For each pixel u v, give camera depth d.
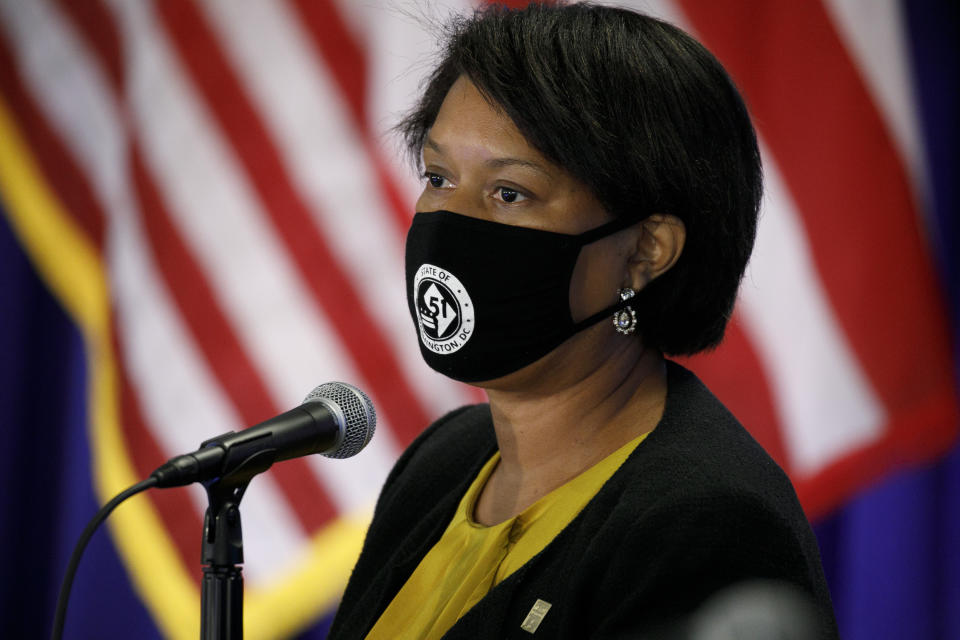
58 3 13.30
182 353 12.12
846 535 12.57
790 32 11.19
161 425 12.16
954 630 12.38
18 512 14.07
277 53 12.07
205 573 4.58
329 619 12.94
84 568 13.89
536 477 5.32
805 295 11.15
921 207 11.13
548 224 4.95
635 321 5.15
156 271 12.18
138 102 12.28
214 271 12.09
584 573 4.53
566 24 5.04
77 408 13.92
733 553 4.29
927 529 12.41
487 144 4.96
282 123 12.03
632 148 4.88
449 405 11.91
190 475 4.44
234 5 12.14
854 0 11.16
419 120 5.95
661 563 4.32
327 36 12.00
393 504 6.15
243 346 12.02
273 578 12.14
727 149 5.08
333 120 11.96
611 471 5.01
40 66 13.34
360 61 11.97
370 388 11.91
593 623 4.50
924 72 12.09
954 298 12.26
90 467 13.92
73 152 13.34
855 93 11.11
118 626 13.83
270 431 4.68
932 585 12.41
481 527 5.34
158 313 12.17
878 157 11.09
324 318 11.94
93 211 13.33
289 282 11.97
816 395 11.13
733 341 11.24
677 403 5.09
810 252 11.14
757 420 11.20
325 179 11.94
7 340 13.89
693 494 4.45
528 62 4.91
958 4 12.05
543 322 5.05
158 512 12.42
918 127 11.22
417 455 6.33
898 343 11.07
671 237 5.07
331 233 11.94
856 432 11.12
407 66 11.54
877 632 12.47
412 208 11.80
